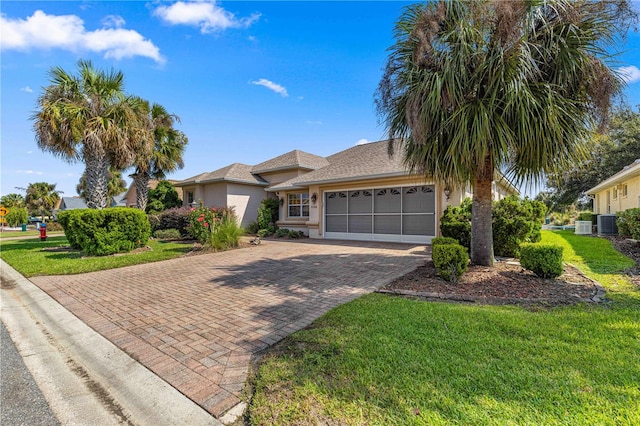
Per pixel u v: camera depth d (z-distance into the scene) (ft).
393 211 41.68
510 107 17.92
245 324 13.62
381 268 24.17
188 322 14.19
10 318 16.19
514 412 7.04
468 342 10.57
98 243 33.45
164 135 55.62
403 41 20.94
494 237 26.45
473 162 20.01
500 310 13.74
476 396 7.65
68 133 36.88
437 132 19.83
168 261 31.40
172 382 9.30
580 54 17.71
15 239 61.77
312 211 49.90
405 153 23.45
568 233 51.29
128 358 11.03
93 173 39.19
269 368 9.49
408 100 19.67
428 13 19.04
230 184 60.34
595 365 8.90
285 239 48.39
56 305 17.89
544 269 18.44
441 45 19.16
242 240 44.45
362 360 9.59
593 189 63.41
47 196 144.77
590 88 18.52
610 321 12.09
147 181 57.00
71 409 8.39
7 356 11.80
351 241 43.34
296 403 7.73
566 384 8.00
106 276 24.85
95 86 39.09
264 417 7.32
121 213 35.37
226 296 18.11
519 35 17.66
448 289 17.34
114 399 8.83
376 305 14.92
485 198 22.18
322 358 9.86
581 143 19.16
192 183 64.59
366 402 7.60
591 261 24.67
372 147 53.67
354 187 44.70
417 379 8.46
